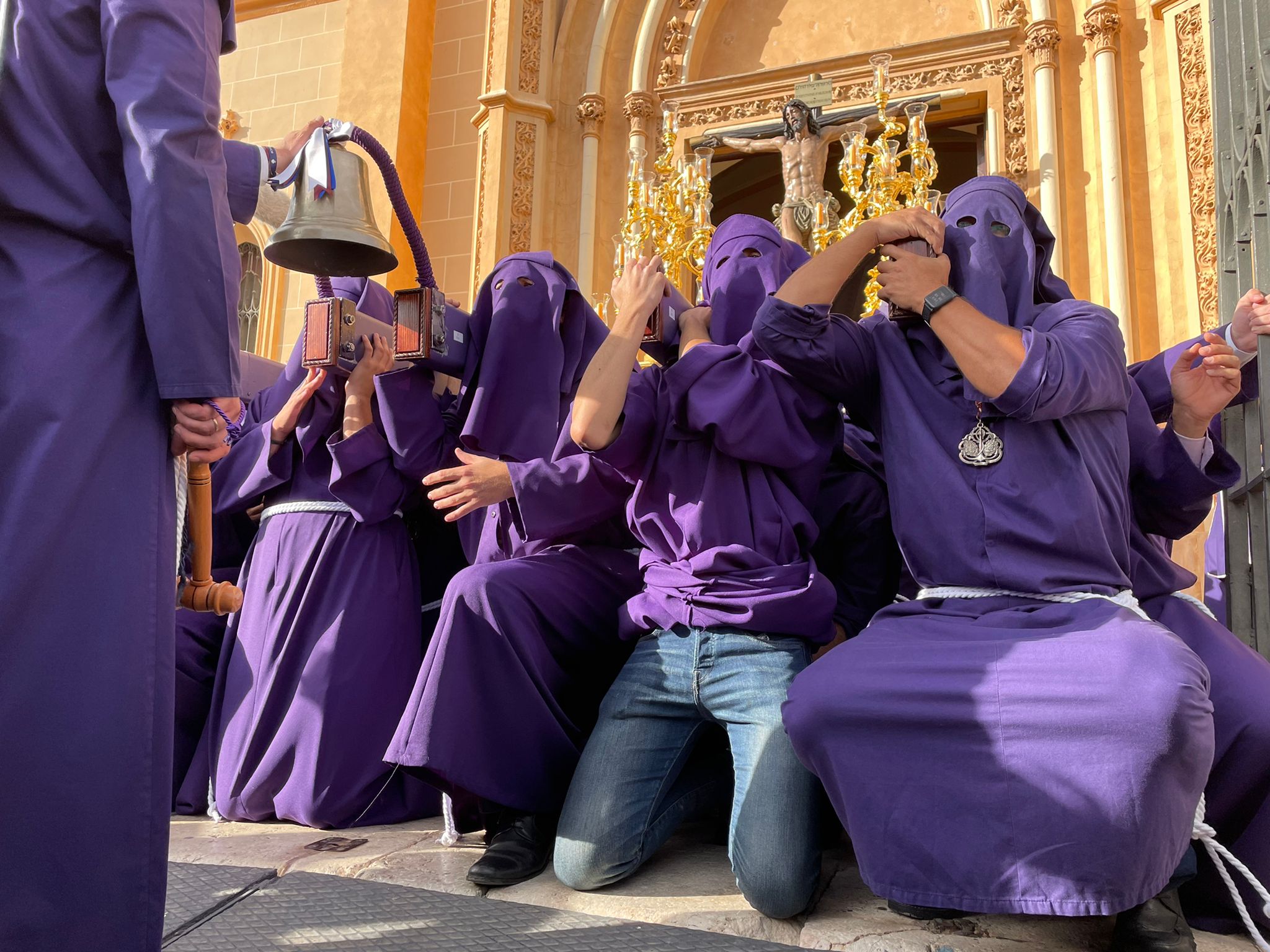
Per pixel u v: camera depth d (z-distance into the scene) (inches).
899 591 106.0
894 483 91.4
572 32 366.0
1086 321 89.5
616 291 106.0
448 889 88.3
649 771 92.4
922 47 317.4
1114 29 292.7
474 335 125.5
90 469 59.4
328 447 119.0
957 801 73.0
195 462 68.4
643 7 361.4
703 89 343.0
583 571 109.3
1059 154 296.7
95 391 60.4
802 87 281.7
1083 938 76.4
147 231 60.6
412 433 121.8
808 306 95.3
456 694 93.9
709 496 98.0
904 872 73.4
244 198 83.1
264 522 127.1
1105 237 285.3
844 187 243.0
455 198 367.2
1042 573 83.2
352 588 120.0
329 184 95.4
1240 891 81.3
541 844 94.9
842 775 77.0
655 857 99.2
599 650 109.1
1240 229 117.8
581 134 357.1
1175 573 97.5
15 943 53.5
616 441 99.1
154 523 62.0
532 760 96.5
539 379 118.6
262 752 116.4
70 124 63.5
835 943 76.4
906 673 76.9
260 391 164.6
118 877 57.3
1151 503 104.4
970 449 86.8
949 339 86.0
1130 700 69.7
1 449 57.3
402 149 362.6
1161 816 69.1
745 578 94.1
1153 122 287.3
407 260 362.9
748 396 97.1
